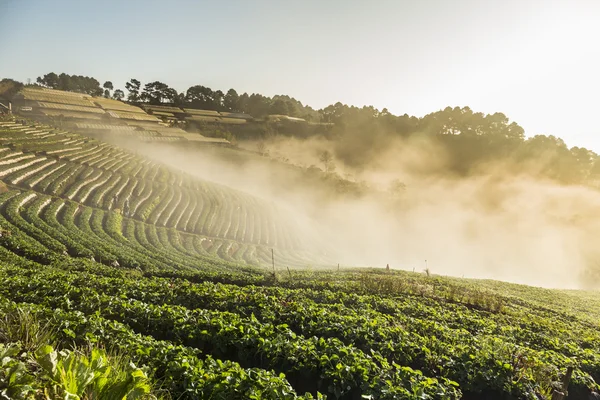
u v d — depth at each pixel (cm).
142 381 686
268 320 1595
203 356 1250
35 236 4534
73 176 7388
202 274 3347
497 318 2344
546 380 1317
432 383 1084
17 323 920
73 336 1055
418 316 2139
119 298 1734
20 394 572
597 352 1883
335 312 1931
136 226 6581
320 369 1123
